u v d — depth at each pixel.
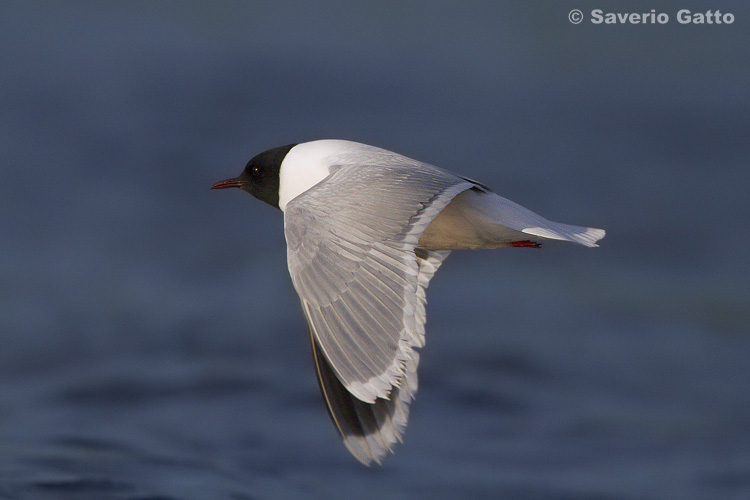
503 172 19.38
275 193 8.19
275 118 21.34
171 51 24.30
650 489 9.56
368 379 5.36
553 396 11.85
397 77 23.61
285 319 13.84
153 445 9.73
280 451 10.03
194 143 20.03
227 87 22.56
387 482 9.45
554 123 21.78
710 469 10.07
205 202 17.89
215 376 11.91
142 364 12.28
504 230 7.10
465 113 22.08
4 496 7.72
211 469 9.05
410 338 5.42
